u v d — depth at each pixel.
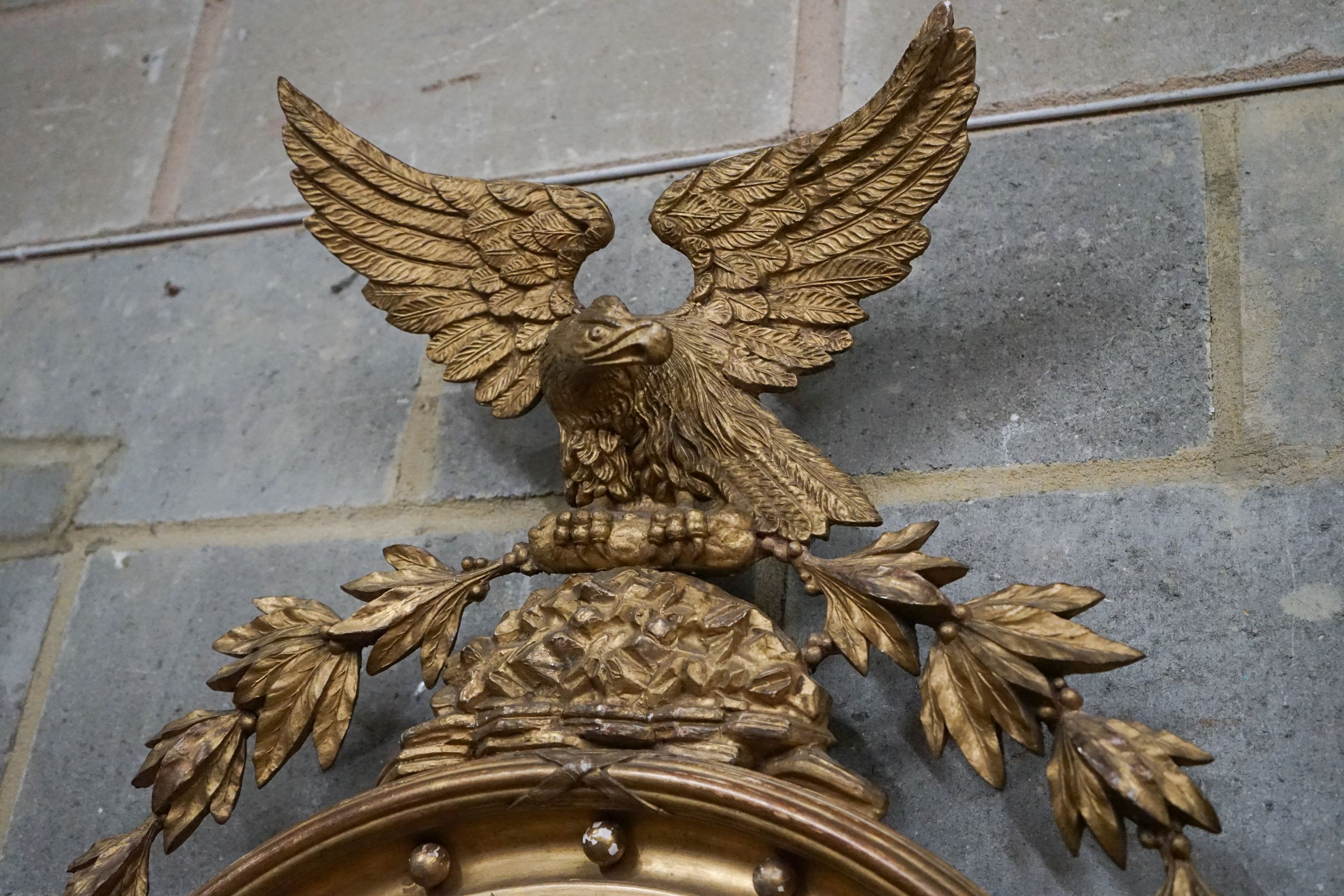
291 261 1.42
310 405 1.33
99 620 1.27
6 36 1.68
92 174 1.54
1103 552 1.03
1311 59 1.17
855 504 0.98
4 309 1.49
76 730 1.23
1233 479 1.03
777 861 0.87
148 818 1.06
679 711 0.91
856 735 1.02
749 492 1.00
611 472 1.03
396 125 1.46
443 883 0.93
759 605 1.07
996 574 1.04
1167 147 1.18
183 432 1.35
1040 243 1.17
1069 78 1.24
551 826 0.92
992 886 0.95
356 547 1.24
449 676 1.00
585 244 1.11
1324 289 1.08
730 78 1.37
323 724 1.03
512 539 1.20
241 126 1.52
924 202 1.03
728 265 1.06
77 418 1.39
